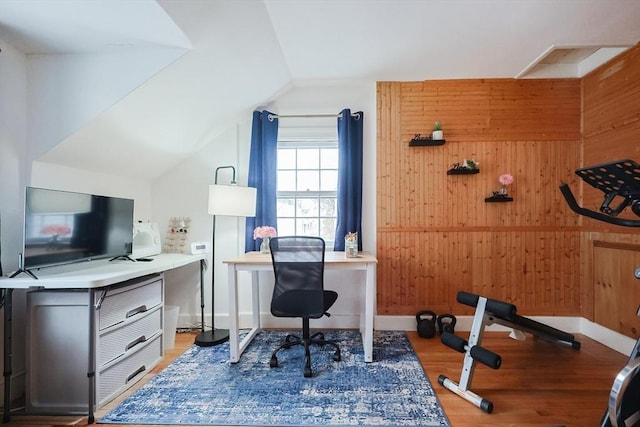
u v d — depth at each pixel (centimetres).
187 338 272
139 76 191
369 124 299
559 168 280
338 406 171
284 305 208
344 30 210
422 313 276
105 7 152
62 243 180
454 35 216
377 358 229
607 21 199
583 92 275
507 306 178
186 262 245
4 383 167
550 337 229
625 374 112
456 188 286
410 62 255
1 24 163
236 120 300
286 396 181
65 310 168
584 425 156
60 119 192
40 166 194
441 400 176
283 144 311
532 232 282
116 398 180
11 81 182
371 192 298
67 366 167
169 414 165
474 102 285
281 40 222
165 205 302
